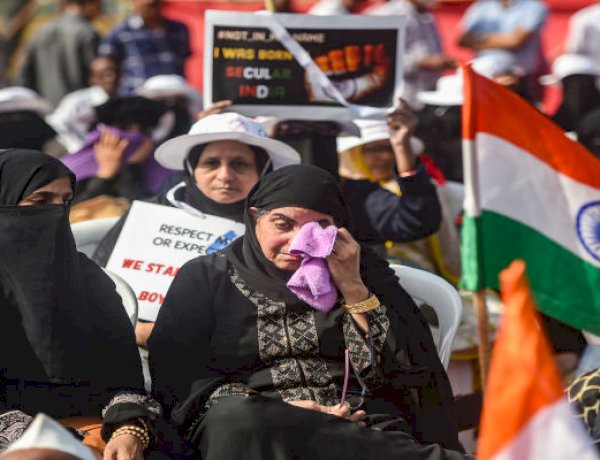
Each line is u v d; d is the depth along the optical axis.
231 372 6.30
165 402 6.27
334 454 5.88
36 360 6.08
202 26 16.89
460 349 7.78
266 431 5.86
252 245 6.39
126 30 14.63
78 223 7.60
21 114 11.27
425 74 14.59
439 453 5.91
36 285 6.03
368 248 6.59
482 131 6.71
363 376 6.29
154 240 7.31
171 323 6.34
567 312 6.77
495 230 6.73
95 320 6.21
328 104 8.13
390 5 14.88
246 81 8.10
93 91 13.97
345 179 8.40
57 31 16.05
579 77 12.64
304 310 6.32
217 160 7.51
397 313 6.42
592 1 16.06
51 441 4.39
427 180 8.03
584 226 6.77
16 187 6.15
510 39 15.17
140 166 10.06
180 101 12.42
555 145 6.77
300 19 8.09
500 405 4.24
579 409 6.05
